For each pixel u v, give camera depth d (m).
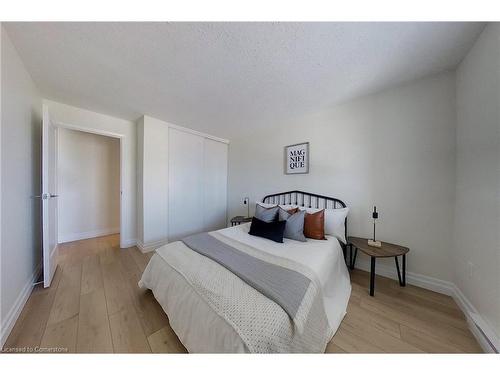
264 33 1.27
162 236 2.99
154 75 1.76
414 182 1.91
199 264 1.39
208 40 1.34
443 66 1.65
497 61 1.16
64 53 1.47
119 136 2.88
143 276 1.70
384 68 1.67
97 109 2.55
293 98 2.22
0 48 1.20
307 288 1.14
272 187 3.18
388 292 1.79
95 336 1.25
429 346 1.20
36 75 1.76
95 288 1.82
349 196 2.32
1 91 1.22
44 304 1.56
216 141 3.86
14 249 1.42
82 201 3.39
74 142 3.31
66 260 2.46
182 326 1.14
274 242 1.92
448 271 1.75
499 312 1.13
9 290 1.33
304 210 2.24
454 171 1.71
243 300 0.99
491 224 1.21
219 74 1.75
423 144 1.86
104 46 1.39
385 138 2.06
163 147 2.99
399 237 2.00
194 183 3.48
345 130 2.34
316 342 1.07
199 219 3.58
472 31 1.28
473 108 1.42
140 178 2.88
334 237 2.08
